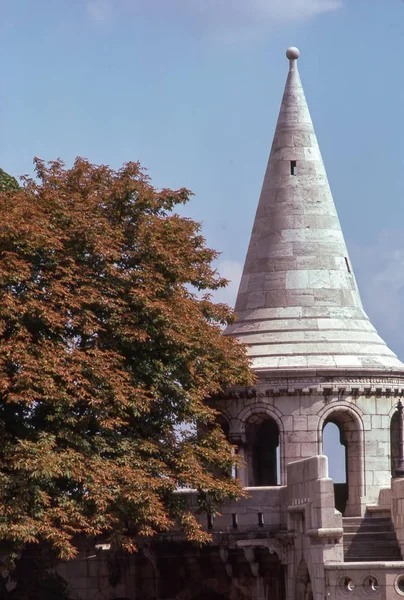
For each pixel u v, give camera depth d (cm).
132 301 5303
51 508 4978
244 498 5547
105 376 5128
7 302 5072
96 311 5325
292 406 5850
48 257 5244
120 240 5462
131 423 5328
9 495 4928
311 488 5091
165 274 5481
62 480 5084
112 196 5534
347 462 5903
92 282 5300
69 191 5556
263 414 5869
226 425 5956
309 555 5109
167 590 5712
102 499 4975
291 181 6159
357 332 6047
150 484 5072
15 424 5178
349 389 5859
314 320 6019
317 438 5831
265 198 6191
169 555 5691
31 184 5597
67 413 5094
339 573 4869
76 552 4941
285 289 6069
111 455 5219
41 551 5447
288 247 6106
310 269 6084
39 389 5056
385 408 5916
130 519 5066
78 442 5094
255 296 6112
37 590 5603
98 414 5131
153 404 5350
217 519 5581
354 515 5838
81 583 5859
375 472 5866
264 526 5519
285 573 5475
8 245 5219
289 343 5969
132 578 5828
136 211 5550
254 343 6006
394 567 4781
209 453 5369
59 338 5203
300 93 6250
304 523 5184
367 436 5866
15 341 5075
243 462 5538
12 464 4953
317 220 6141
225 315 5747
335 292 6088
